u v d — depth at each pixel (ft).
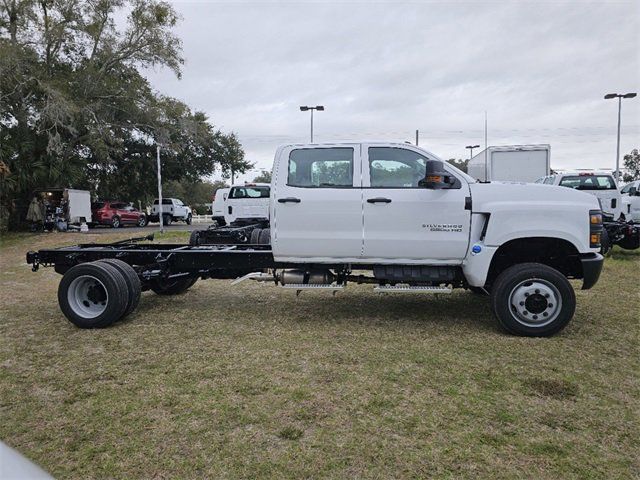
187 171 131.75
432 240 17.75
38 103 76.33
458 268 18.39
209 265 20.65
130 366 14.88
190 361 15.25
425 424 11.07
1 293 27.09
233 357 15.56
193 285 28.04
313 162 18.61
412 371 14.19
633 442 10.26
